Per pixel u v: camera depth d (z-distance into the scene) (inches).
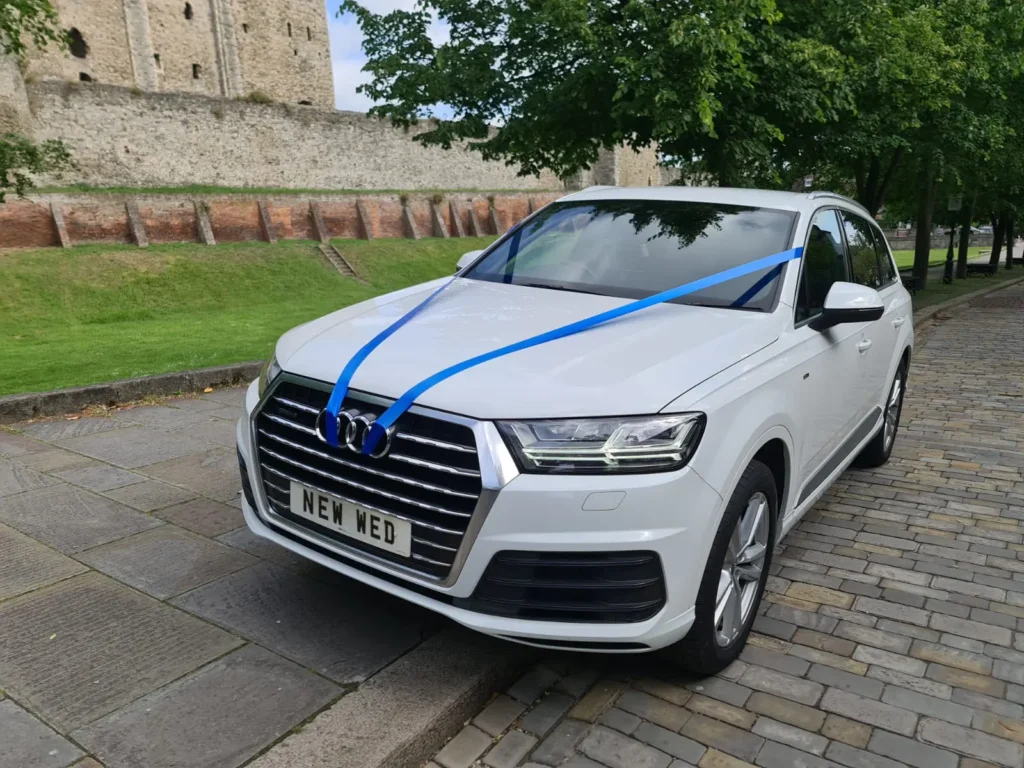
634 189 183.0
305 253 1674.5
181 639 124.4
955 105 629.9
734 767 105.6
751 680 125.5
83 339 723.4
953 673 128.9
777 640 138.0
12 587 139.6
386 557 109.7
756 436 117.0
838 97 435.5
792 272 144.9
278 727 104.0
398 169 2226.9
